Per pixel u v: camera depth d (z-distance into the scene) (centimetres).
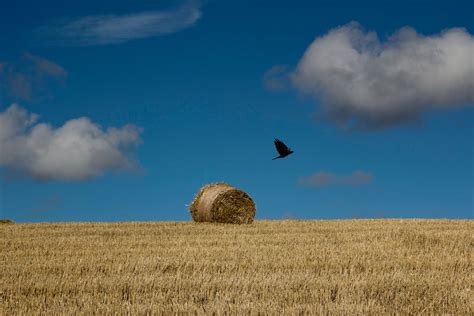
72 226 2153
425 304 902
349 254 1355
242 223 2269
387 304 915
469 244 1594
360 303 902
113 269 1159
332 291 986
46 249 1466
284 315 823
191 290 973
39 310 837
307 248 1471
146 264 1207
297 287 1000
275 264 1218
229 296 940
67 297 923
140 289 982
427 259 1310
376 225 2189
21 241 1627
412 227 2094
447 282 1055
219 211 2259
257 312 829
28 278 1062
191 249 1434
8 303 884
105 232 1908
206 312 835
